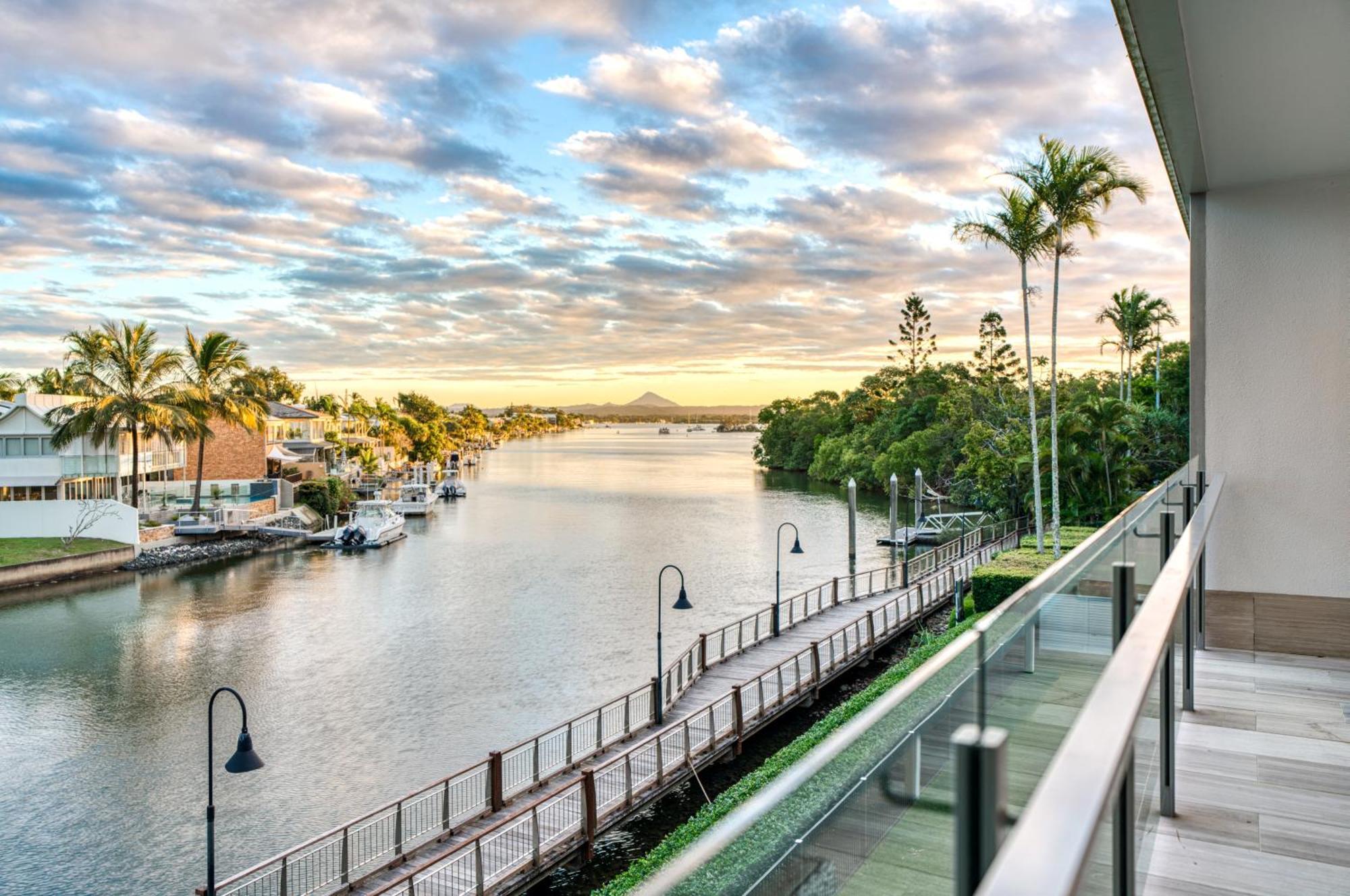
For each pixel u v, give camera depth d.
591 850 15.37
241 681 28.44
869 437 90.00
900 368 101.19
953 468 70.00
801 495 88.75
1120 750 1.10
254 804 19.56
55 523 48.75
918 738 1.29
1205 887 3.20
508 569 48.19
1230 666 6.14
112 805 19.64
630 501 85.44
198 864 16.98
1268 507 6.61
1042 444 41.53
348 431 115.06
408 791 19.98
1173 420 40.41
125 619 36.81
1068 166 28.89
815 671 23.00
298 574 47.34
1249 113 4.95
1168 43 3.94
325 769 21.38
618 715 23.12
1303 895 3.14
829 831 1.14
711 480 111.44
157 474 69.06
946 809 1.26
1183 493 5.79
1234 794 3.98
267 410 66.31
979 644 1.47
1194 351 6.85
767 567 47.41
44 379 86.00
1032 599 1.85
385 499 85.62
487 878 13.81
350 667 29.80
